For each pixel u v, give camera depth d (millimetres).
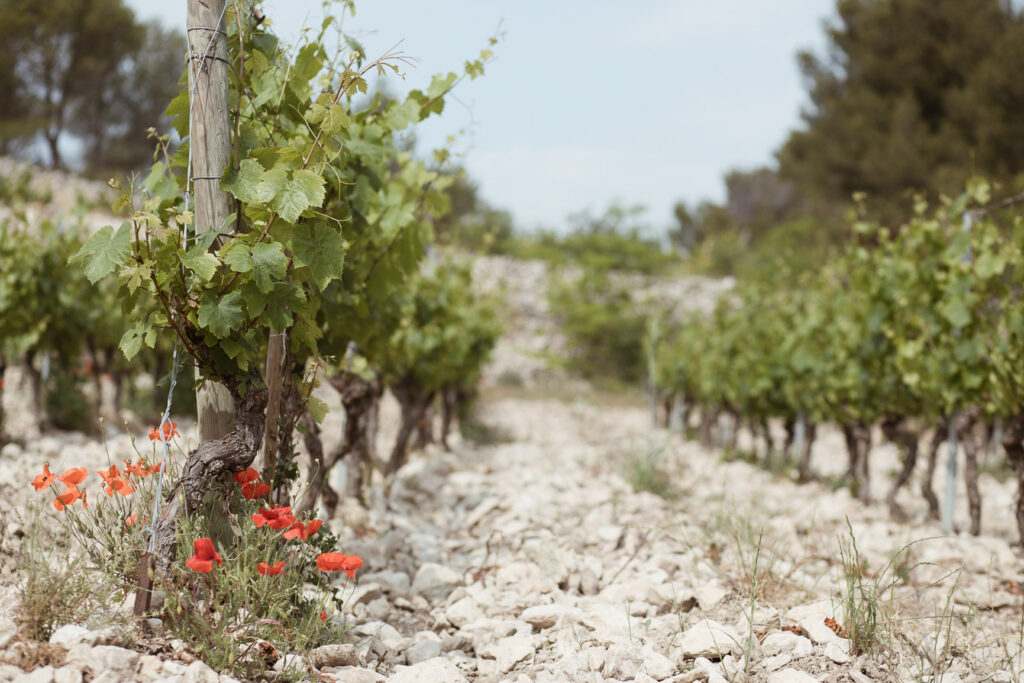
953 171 19031
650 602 3625
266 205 2693
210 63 2816
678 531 4980
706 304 21328
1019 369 5027
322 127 2799
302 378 3457
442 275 7746
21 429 6895
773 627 3271
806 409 8258
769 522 5395
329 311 3752
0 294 6457
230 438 2773
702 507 5930
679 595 3619
